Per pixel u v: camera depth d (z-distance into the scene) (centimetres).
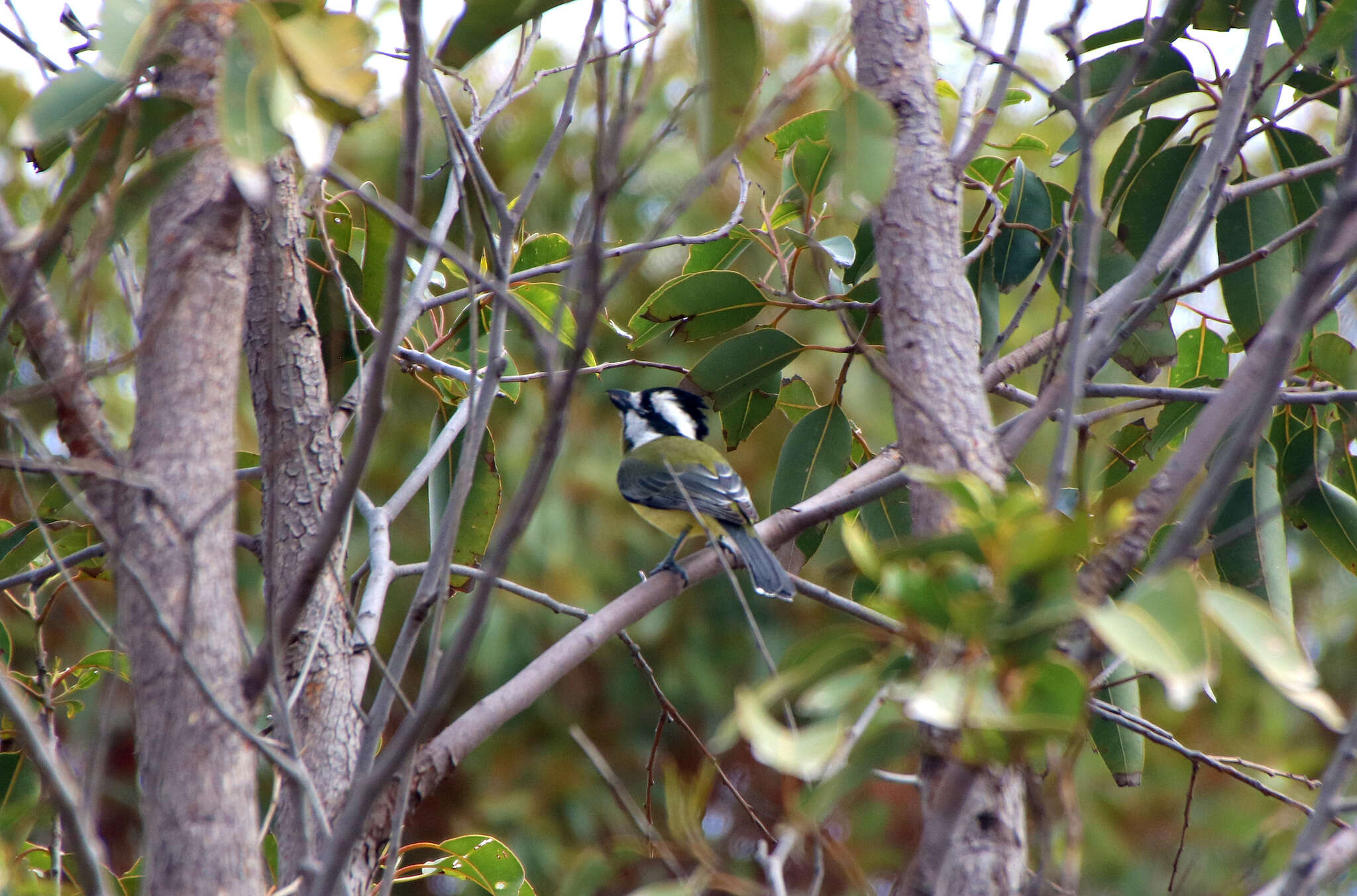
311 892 420
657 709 1941
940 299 596
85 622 1357
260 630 1698
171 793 424
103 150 427
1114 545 402
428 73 596
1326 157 832
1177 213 559
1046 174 1659
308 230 839
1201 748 1659
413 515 1886
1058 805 424
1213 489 371
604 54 415
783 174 911
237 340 486
